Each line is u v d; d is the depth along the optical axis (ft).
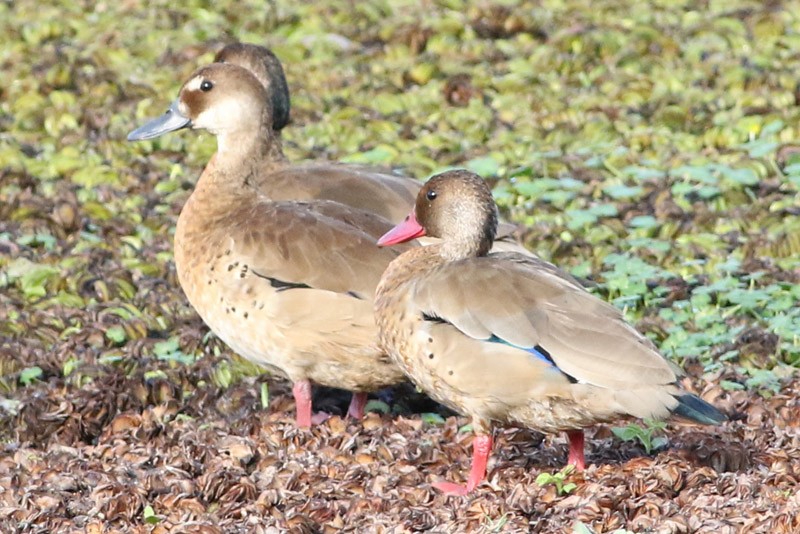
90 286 45.60
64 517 31.94
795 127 56.85
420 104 61.00
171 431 37.24
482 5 70.85
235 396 39.17
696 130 58.23
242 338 37.93
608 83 62.49
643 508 30.53
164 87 63.26
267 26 70.28
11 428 37.83
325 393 40.34
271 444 35.70
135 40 69.10
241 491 32.68
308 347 37.04
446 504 31.86
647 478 31.65
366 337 36.58
